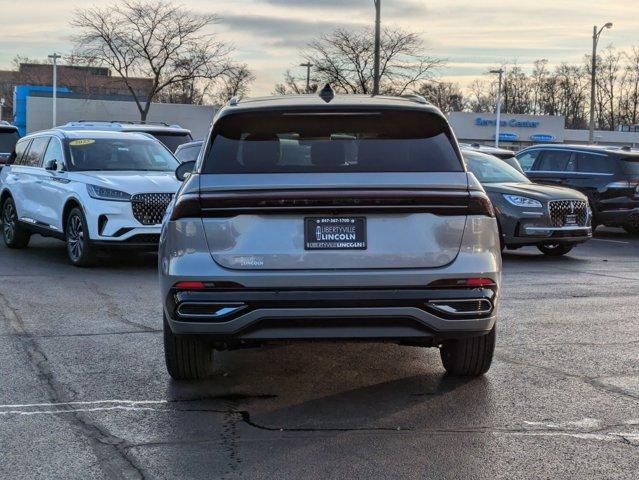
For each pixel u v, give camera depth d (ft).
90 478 12.72
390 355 20.85
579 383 18.21
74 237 36.76
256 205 15.28
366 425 15.24
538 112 319.06
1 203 45.21
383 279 15.24
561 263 41.22
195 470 13.03
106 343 21.76
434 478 12.73
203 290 15.37
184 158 52.11
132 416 15.75
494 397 17.08
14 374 18.69
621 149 57.67
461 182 15.80
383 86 159.02
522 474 12.91
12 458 13.55
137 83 220.43
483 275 15.60
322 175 15.64
